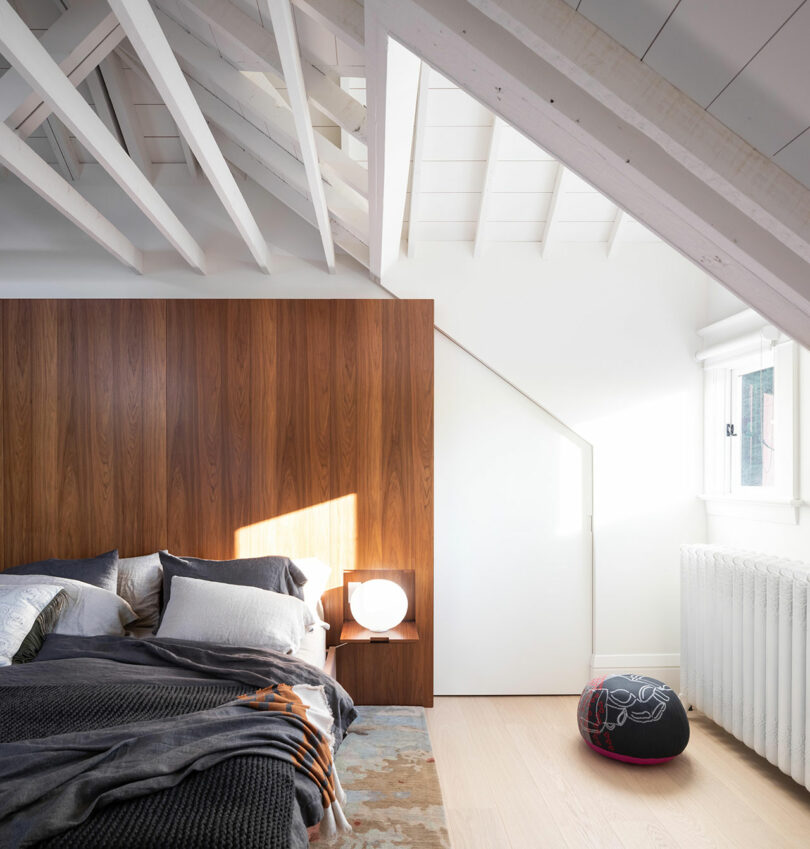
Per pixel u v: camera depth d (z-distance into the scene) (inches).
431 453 146.3
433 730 130.6
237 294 153.6
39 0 121.9
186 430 146.0
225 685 95.0
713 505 149.2
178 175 155.0
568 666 152.3
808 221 48.2
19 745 72.8
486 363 152.8
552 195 144.4
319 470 146.0
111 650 108.3
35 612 113.1
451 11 54.5
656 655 151.6
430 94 124.3
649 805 101.0
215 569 133.4
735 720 117.5
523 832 93.7
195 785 67.7
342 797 85.4
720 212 56.4
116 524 145.0
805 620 100.0
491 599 152.3
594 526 152.5
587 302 153.6
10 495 144.8
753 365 142.8
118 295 152.4
